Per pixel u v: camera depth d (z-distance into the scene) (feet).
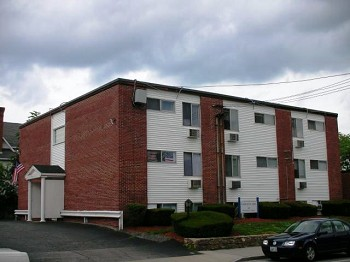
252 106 101.86
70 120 96.02
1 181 129.59
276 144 104.83
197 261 53.06
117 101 80.74
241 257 56.65
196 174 89.30
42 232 71.36
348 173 122.83
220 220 66.80
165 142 85.51
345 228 57.72
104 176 82.64
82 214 86.74
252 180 98.63
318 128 115.34
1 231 71.97
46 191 94.12
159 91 86.33
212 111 93.97
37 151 109.09
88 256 53.42
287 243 53.16
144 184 81.35
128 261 51.72
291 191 105.50
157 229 73.92
